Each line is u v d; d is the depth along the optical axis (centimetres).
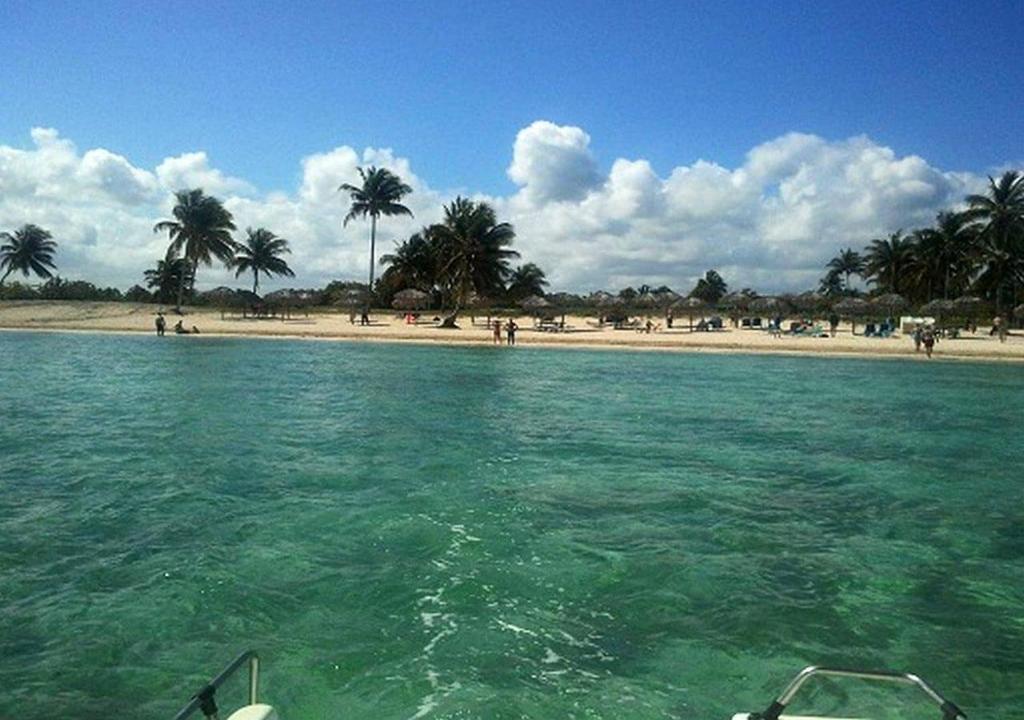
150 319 7425
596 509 1222
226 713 612
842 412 2388
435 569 935
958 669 704
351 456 1622
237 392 2712
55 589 859
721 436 1922
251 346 5075
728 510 1233
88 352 4509
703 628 782
